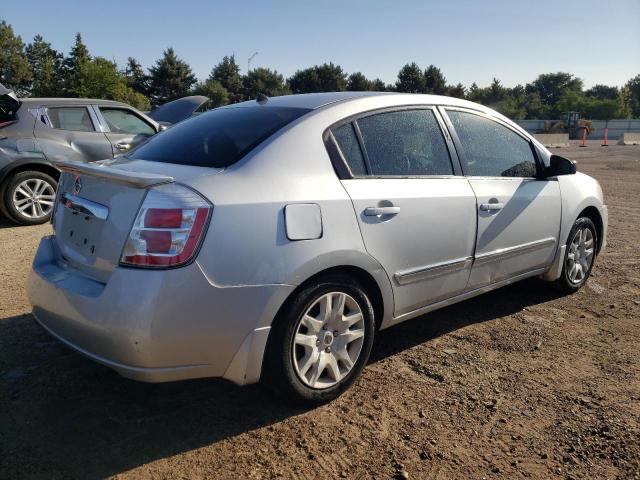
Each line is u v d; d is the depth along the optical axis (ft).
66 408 10.05
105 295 8.59
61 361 11.72
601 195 17.10
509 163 14.03
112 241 8.83
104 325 8.52
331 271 10.11
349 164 10.64
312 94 12.34
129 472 8.41
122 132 27.71
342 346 10.38
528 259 14.34
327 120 10.72
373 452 9.00
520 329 13.89
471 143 13.19
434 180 11.96
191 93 244.42
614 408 10.26
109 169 9.24
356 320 10.46
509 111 267.80
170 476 8.36
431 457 8.88
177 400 10.43
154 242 8.40
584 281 16.81
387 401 10.48
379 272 10.68
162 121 31.30
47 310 9.81
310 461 8.76
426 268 11.58
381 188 10.82
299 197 9.61
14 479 8.14
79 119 26.48
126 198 8.88
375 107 11.51
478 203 12.58
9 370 11.30
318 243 9.62
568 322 14.39
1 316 13.92
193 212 8.52
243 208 8.95
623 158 72.69
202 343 8.68
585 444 9.22
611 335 13.58
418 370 11.72
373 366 11.89
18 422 9.59
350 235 10.10
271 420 9.83
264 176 9.50
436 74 263.29
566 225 15.38
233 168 9.47
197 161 10.03
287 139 10.11
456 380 11.30
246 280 8.87
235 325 8.87
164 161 10.43
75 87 172.45
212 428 9.57
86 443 9.07
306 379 9.91
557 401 10.52
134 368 8.54
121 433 9.37
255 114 11.26
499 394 10.76
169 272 8.35
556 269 15.48
